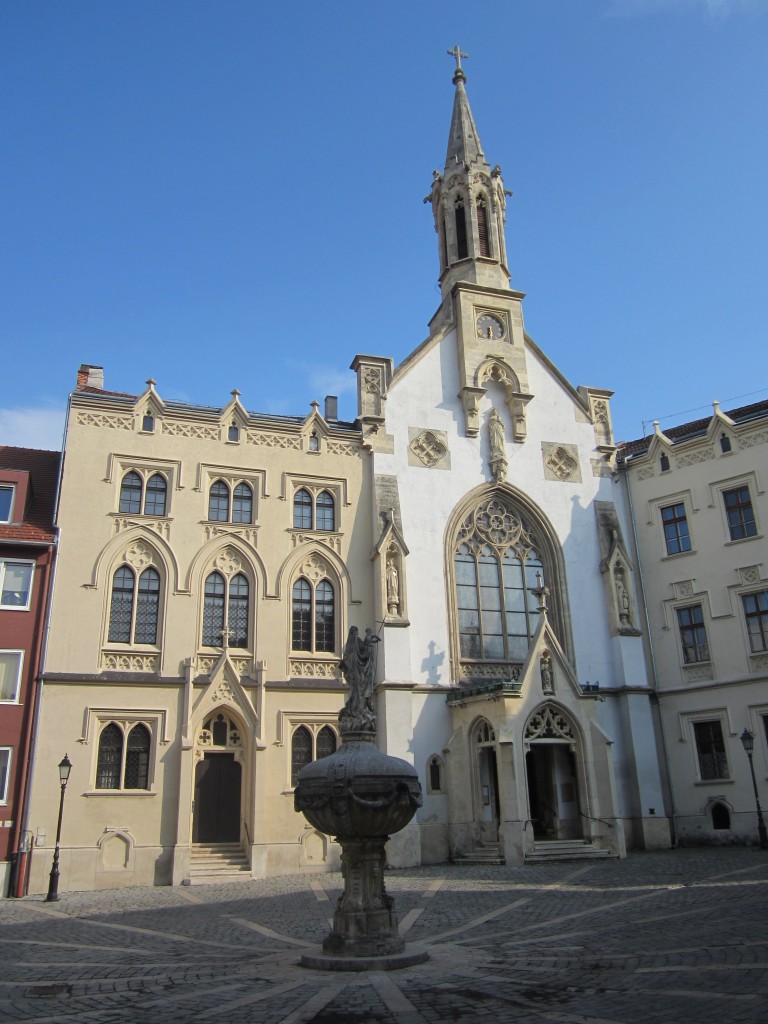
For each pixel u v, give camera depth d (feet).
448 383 134.31
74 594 105.29
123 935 59.82
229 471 117.91
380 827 47.57
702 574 128.57
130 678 103.86
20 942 57.98
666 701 127.54
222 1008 36.42
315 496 121.49
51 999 39.58
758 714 118.83
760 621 122.31
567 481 135.95
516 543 131.23
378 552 118.83
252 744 106.22
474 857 106.63
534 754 118.01
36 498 115.03
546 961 44.14
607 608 130.82
